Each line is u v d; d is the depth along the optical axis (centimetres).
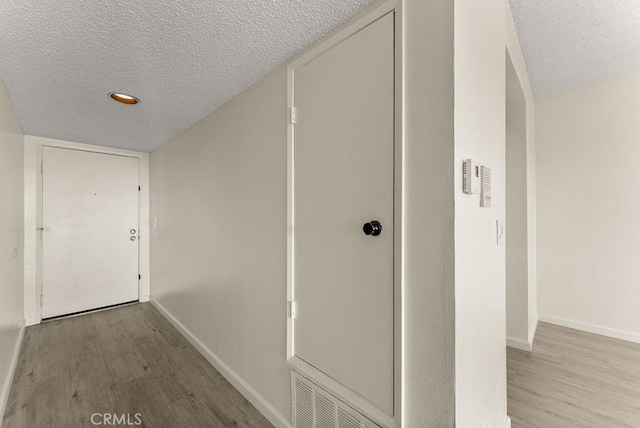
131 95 197
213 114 227
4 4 108
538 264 295
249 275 186
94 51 143
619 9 166
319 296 136
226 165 211
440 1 91
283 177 158
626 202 251
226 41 137
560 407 169
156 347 252
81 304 331
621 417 161
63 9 112
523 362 219
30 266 299
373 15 111
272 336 166
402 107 100
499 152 136
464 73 94
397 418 101
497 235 133
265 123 172
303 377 142
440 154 91
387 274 106
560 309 285
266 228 171
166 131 283
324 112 133
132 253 366
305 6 114
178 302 292
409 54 99
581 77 255
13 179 227
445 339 90
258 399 174
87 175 334
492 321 125
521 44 202
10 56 146
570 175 277
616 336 256
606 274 261
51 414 168
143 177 375
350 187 121
